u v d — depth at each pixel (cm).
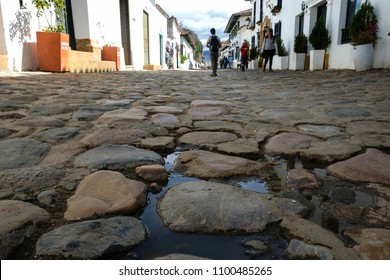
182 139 210
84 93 424
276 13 1627
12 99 350
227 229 103
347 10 997
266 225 105
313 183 138
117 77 794
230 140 205
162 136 215
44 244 94
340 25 1009
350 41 942
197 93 468
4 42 653
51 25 835
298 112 301
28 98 364
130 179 138
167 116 280
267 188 136
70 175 143
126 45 1496
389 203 121
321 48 1095
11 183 134
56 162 160
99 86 534
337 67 1033
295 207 116
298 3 1313
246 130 232
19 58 703
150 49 1925
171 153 183
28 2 730
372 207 118
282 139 204
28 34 736
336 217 111
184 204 117
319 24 1080
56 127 231
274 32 1700
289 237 99
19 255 91
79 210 112
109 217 109
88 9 1009
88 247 93
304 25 1273
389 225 106
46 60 762
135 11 1552
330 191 131
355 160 163
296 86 567
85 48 1036
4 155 167
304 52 1260
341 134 216
